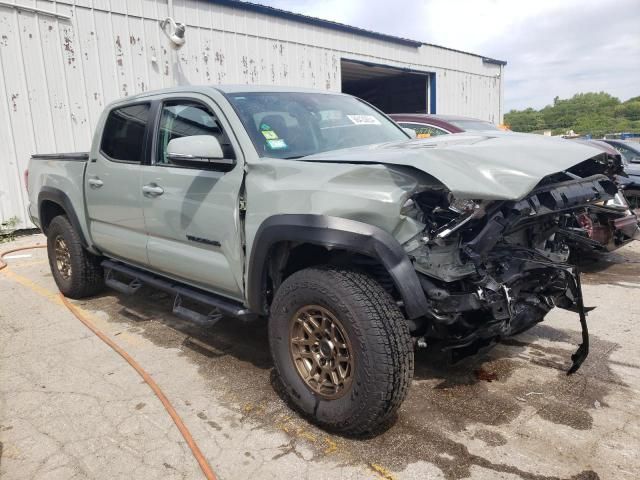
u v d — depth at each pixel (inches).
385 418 106.1
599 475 99.3
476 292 104.8
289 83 508.1
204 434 115.5
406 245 102.8
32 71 347.9
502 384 135.1
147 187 152.8
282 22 495.2
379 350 100.3
